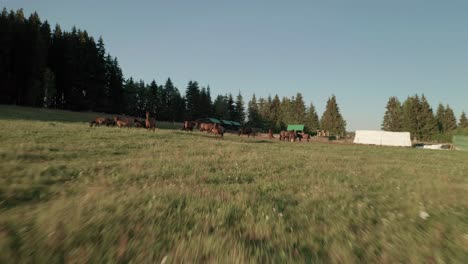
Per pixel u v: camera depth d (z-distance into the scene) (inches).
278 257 149.0
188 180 361.4
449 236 188.9
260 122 5620.1
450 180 497.7
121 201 239.1
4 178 307.3
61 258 141.6
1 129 778.2
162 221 197.8
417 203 287.6
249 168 491.8
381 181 441.4
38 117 1899.6
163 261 140.1
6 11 3051.2
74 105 3235.7
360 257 155.1
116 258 143.1
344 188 358.3
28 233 167.8
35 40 2824.8
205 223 196.7
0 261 136.5
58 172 361.4
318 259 148.5
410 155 1224.8
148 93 4397.1
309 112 5570.9
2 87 2571.4
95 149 603.2
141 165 451.2
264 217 216.8
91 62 3427.7
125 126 1446.9
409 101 4566.9
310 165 595.2
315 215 231.6
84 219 191.2
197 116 4776.1
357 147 1676.9
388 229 201.9
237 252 151.7
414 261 151.3
